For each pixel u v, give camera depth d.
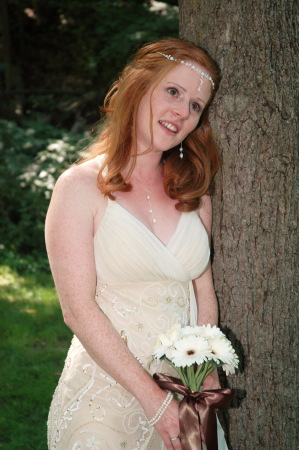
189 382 2.38
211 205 2.79
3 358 5.26
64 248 2.38
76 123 10.87
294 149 2.72
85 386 2.46
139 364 2.38
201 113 2.61
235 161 2.75
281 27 2.66
